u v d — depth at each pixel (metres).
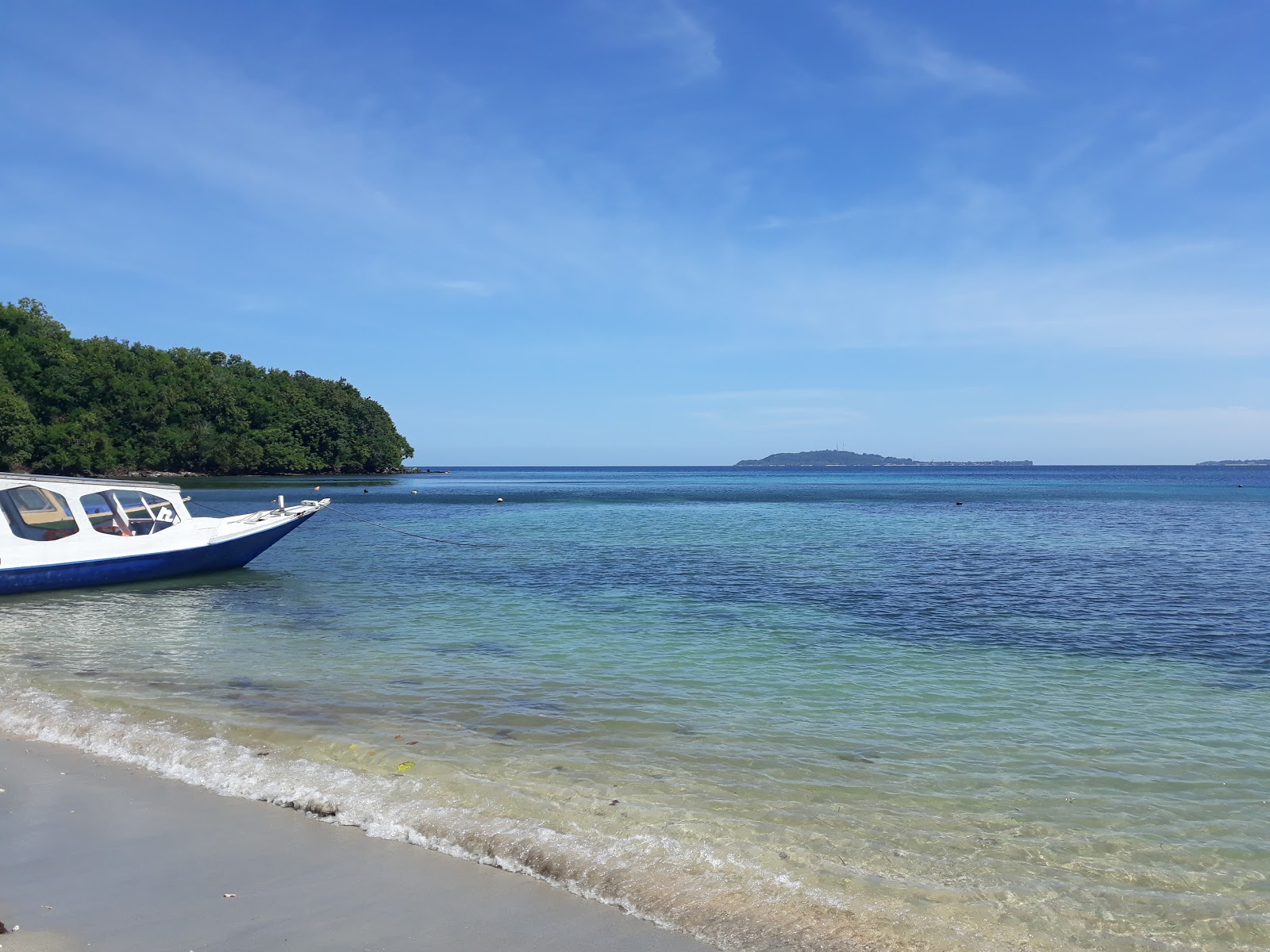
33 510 22.48
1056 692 12.91
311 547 35.69
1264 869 7.10
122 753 9.55
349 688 12.78
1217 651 15.92
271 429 143.88
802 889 6.51
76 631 17.47
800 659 14.98
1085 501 80.69
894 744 10.30
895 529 45.47
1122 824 7.97
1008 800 8.56
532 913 6.08
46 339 126.12
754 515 59.12
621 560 30.72
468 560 30.67
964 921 6.12
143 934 5.68
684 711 11.68
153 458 127.75
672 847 7.20
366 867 6.77
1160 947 5.86
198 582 24.75
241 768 8.98
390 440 167.62
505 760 9.48
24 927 5.75
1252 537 40.03
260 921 5.88
